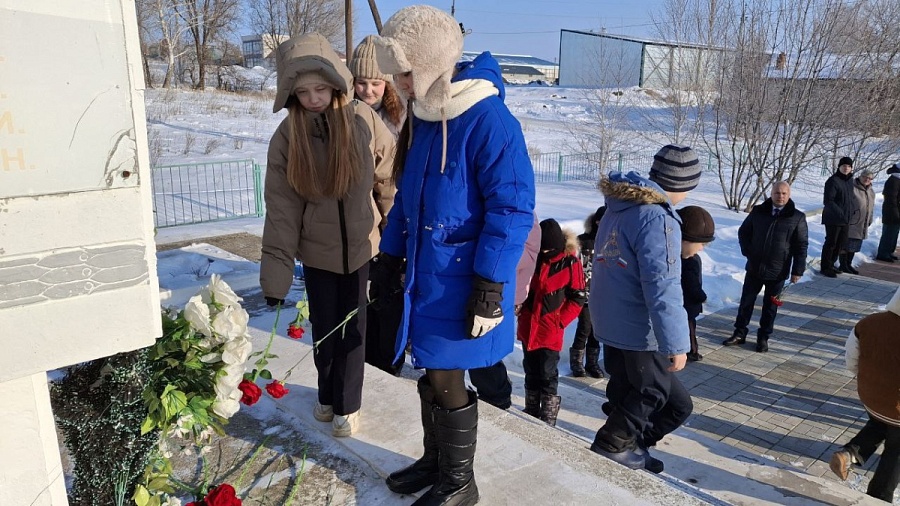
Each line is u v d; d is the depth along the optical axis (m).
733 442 4.72
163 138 17.05
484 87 2.00
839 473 3.53
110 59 1.45
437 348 2.09
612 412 3.32
